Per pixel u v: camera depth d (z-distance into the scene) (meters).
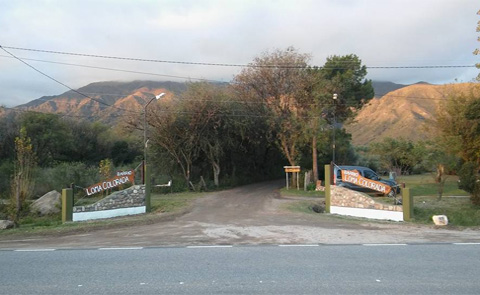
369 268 8.34
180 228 15.41
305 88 35.56
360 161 49.75
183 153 34.47
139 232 14.74
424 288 6.93
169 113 33.56
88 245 12.07
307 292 6.70
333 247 10.85
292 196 29.56
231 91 37.38
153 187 32.69
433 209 22.39
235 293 6.69
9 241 13.51
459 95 34.28
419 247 10.77
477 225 16.84
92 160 49.72
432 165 28.73
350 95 38.91
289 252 10.15
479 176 24.52
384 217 18.36
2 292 6.91
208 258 9.49
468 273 7.92
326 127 35.88
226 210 21.47
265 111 37.69
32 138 43.72
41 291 6.94
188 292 6.77
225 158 38.81
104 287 7.12
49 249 11.29
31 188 22.94
